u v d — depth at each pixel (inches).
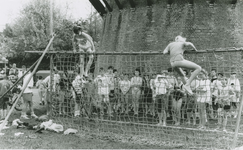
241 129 409.7
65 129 414.9
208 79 417.1
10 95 536.1
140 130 404.2
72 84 476.7
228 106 397.1
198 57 597.9
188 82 328.2
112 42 741.9
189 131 393.7
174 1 640.4
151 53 359.9
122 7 728.3
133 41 680.4
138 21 681.6
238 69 584.4
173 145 333.4
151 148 318.3
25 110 511.8
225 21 609.6
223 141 348.8
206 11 615.2
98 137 370.0
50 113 453.4
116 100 467.2
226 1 613.9
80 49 455.5
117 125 414.0
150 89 471.2
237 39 603.8
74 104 490.0
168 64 608.1
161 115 418.6
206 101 408.8
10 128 417.7
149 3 663.1
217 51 327.6
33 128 414.9
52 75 452.1
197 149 319.6
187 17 622.5
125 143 341.4
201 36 609.9
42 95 653.3
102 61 762.2
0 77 539.5
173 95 423.8
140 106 478.3
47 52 435.5
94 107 486.3
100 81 440.8
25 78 513.3
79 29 453.1
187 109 426.9
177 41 343.3
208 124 414.6
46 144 327.9
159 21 650.8
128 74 504.4
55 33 492.1
